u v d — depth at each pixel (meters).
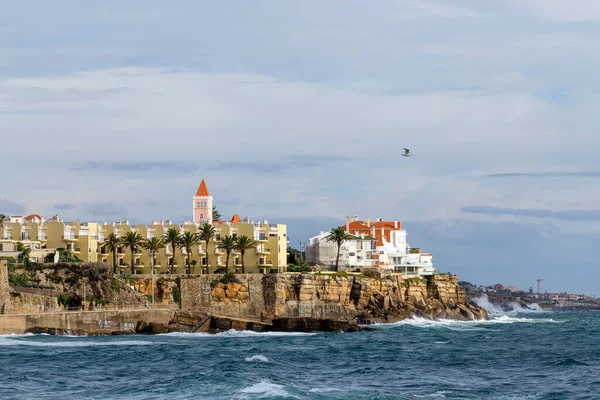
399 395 194.88
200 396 189.00
